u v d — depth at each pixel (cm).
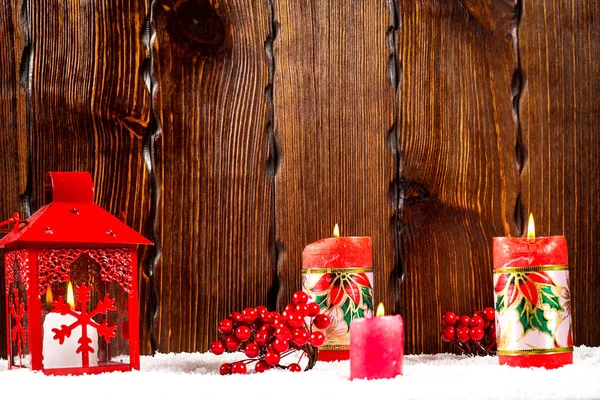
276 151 139
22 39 132
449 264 142
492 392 107
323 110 141
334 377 114
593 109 146
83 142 133
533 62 145
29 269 115
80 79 134
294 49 140
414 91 143
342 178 140
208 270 136
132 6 136
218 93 138
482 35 144
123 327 119
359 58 142
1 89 131
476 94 144
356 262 129
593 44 147
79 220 117
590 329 144
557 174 145
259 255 138
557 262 120
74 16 134
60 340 116
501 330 121
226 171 138
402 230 141
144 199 135
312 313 120
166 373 117
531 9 145
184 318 135
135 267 119
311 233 139
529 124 145
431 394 107
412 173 142
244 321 121
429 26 143
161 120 136
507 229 143
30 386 108
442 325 137
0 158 131
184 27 137
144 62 136
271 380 112
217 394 106
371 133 142
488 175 143
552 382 109
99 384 109
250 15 139
